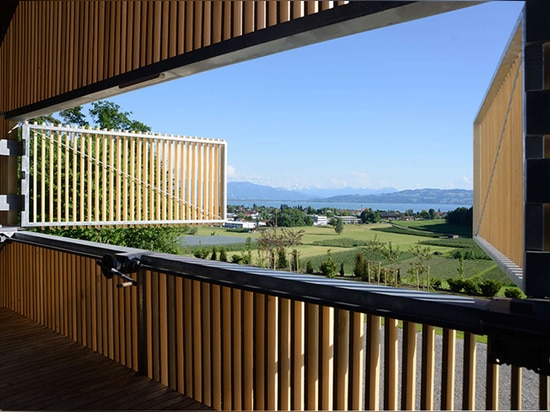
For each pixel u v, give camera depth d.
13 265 5.03
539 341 1.45
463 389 1.82
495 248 2.34
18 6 4.79
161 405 2.82
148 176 6.63
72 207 6.14
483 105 2.80
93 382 3.18
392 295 1.90
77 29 3.95
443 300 1.78
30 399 2.93
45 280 4.47
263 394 2.50
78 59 3.92
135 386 3.10
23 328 4.41
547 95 1.42
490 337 1.59
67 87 4.04
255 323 2.50
